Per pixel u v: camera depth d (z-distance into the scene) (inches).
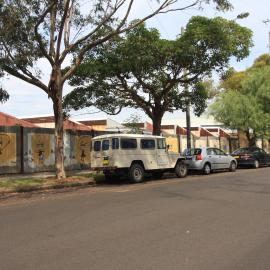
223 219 359.9
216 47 835.4
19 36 649.0
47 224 355.3
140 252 258.7
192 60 859.4
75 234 312.5
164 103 987.9
